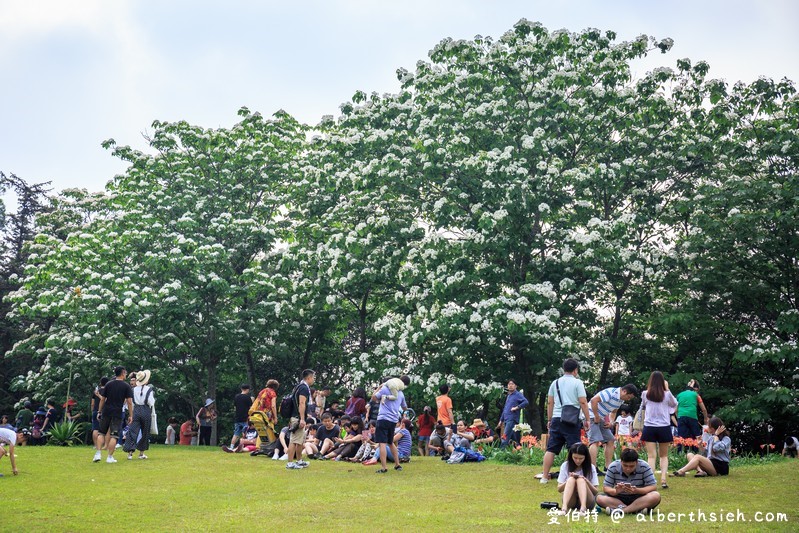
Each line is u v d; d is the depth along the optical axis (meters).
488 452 17.81
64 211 34.59
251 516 9.86
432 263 23.11
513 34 24.11
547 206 22.64
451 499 11.25
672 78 23.62
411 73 26.11
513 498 11.31
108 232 28.05
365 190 26.02
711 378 25.06
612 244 23.11
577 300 24.33
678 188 25.30
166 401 33.78
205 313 27.72
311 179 27.81
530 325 21.33
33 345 30.66
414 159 24.12
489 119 24.09
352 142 25.94
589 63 24.05
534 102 24.12
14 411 38.38
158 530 8.94
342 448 17.34
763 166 24.03
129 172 29.34
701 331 23.75
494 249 22.69
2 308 39.69
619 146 25.00
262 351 28.53
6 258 43.59
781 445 23.84
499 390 22.16
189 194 29.14
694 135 24.80
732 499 11.11
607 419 13.03
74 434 22.81
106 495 11.49
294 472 14.69
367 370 24.83
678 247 24.48
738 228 22.42
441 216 23.38
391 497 11.45
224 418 32.97
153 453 18.42
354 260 25.23
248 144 29.62
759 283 24.06
